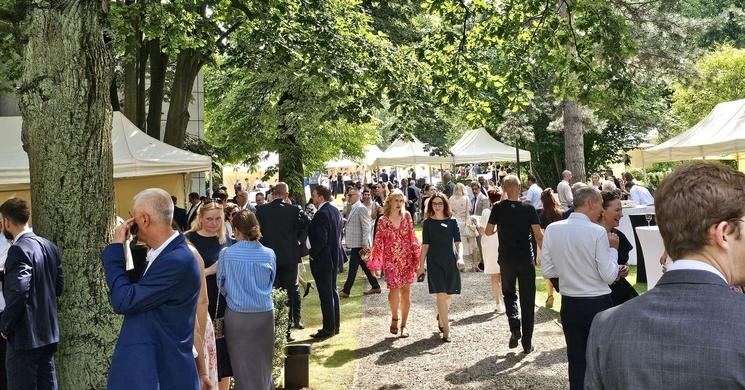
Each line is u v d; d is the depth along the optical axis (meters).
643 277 11.53
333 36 12.06
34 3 4.45
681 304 1.64
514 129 23.47
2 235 5.53
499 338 8.26
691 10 34.91
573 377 5.10
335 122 18.16
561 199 15.91
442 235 8.19
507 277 7.48
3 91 12.48
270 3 11.42
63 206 4.47
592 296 5.04
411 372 7.04
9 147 10.01
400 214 8.55
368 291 12.15
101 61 4.62
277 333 6.59
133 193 13.64
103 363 4.52
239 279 5.35
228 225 8.97
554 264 5.20
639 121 25.06
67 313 4.50
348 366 7.37
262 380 5.38
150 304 3.48
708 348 1.55
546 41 10.17
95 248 4.55
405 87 12.95
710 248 1.68
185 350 3.56
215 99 26.41
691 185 1.70
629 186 18.09
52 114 4.45
